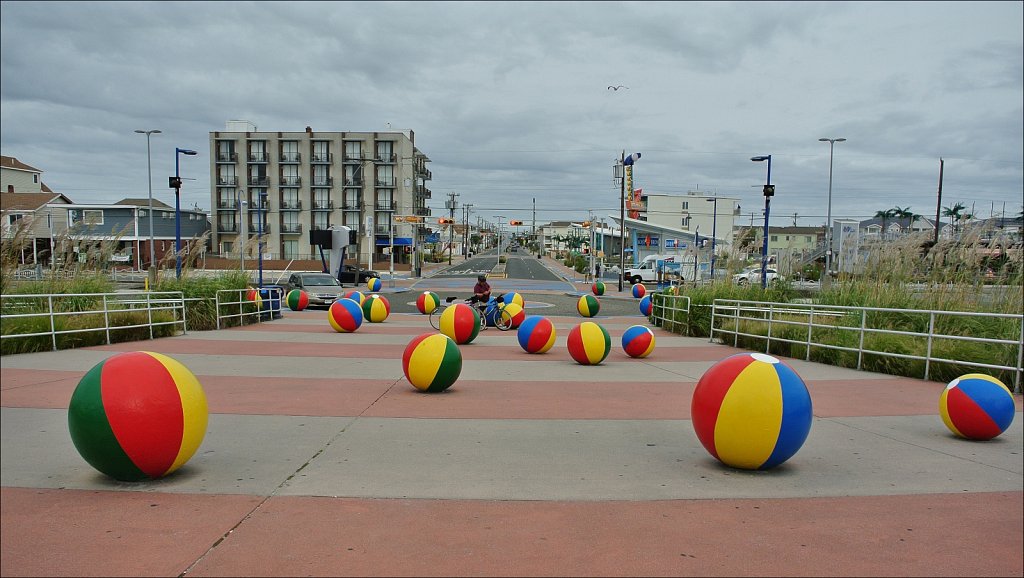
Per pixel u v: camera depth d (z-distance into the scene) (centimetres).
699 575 398
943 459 652
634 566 409
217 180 8800
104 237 1784
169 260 2048
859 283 1576
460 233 17938
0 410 811
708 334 1970
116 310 1522
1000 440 730
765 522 481
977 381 730
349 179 8800
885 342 1249
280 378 1101
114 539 436
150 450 530
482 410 860
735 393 583
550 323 1535
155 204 7669
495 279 6750
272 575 389
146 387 536
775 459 586
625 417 828
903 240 1581
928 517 495
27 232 1533
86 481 552
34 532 446
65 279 1642
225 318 2025
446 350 971
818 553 430
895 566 414
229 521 469
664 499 527
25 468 587
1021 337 995
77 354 1333
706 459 644
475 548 430
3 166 5806
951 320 1313
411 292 4869
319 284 3378
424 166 10731
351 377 1121
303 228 8838
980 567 414
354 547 429
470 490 541
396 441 695
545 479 573
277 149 8775
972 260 1419
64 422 754
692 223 10806
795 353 1454
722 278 2166
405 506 503
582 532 459
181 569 395
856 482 577
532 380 1121
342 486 547
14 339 1327
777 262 2086
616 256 10188
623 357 1484
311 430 740
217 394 952
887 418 839
